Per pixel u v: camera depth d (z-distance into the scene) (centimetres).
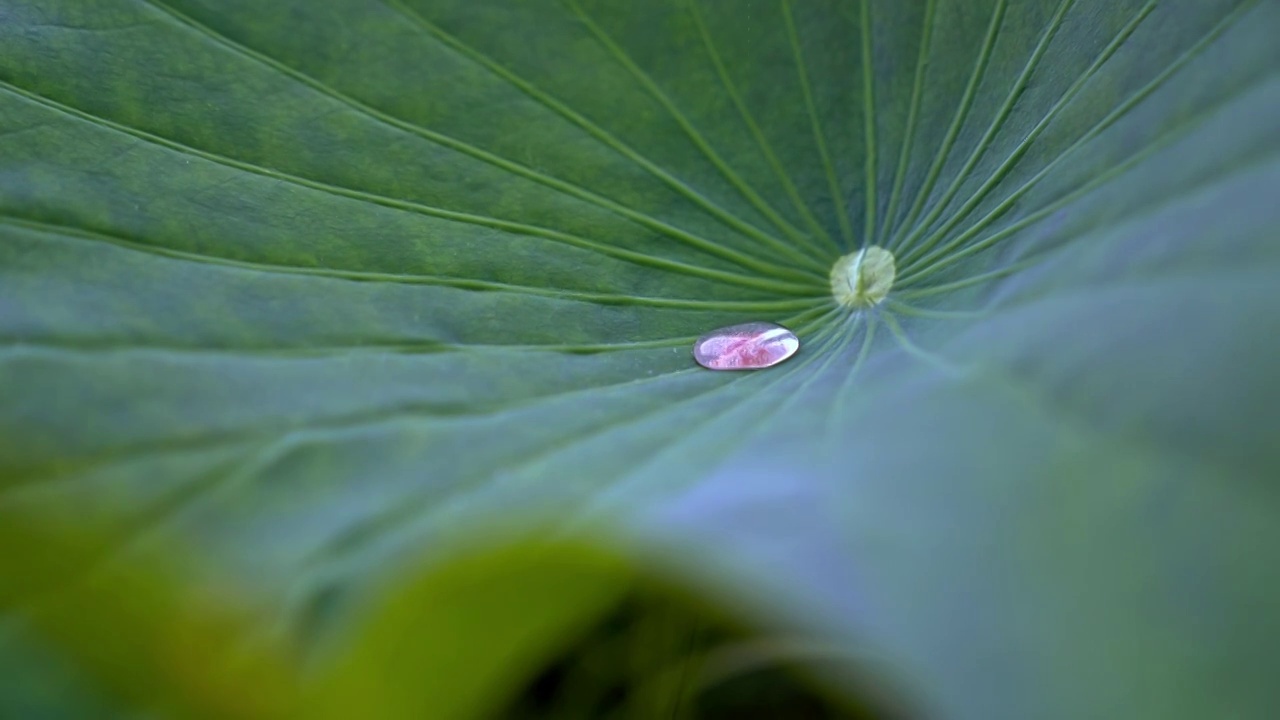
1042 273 65
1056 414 61
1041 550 59
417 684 59
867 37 73
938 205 70
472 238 70
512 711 64
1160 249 63
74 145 69
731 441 64
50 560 61
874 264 70
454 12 72
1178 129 65
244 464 63
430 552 61
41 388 64
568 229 71
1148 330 61
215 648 60
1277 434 59
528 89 72
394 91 71
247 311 67
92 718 59
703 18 73
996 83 71
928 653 58
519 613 60
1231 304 60
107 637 60
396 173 70
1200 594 58
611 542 60
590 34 72
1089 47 69
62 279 66
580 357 68
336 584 60
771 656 63
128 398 64
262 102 70
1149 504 59
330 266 69
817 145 72
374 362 67
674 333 69
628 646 64
